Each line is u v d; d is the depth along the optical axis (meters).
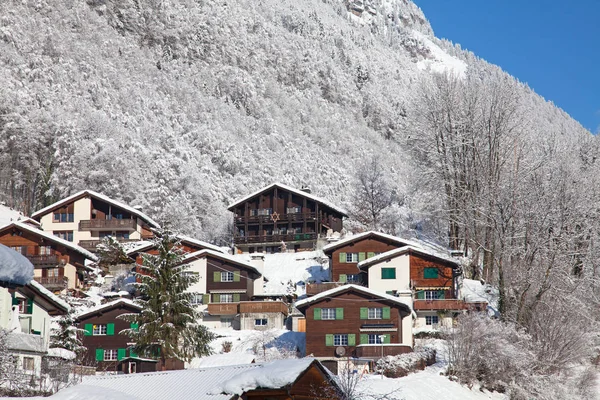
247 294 74.31
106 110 157.75
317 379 31.02
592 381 55.88
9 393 32.34
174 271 53.75
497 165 79.12
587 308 63.84
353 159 198.12
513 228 65.81
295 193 100.44
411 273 71.25
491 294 72.38
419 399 46.25
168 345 51.72
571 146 81.19
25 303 43.91
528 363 54.03
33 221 94.19
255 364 33.47
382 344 59.59
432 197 85.62
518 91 84.31
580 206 65.44
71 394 26.50
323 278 82.19
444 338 59.44
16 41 166.62
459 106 84.31
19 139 132.50
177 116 171.75
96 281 81.19
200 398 30.67
